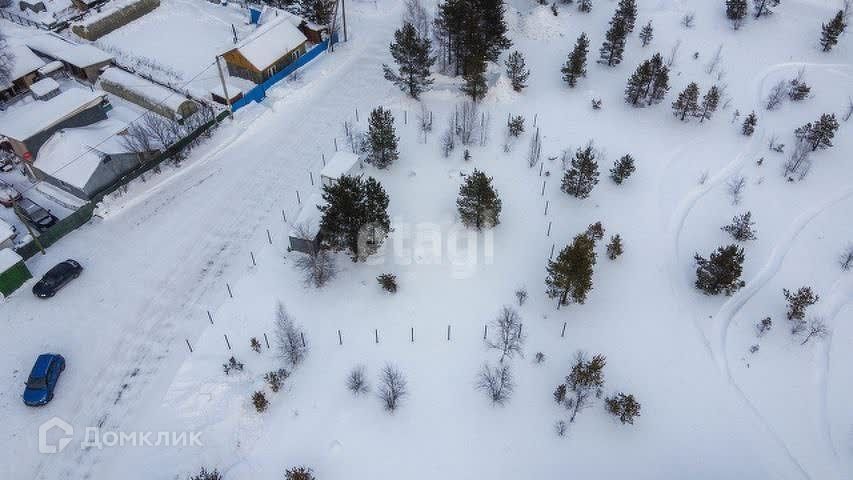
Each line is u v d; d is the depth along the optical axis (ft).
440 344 155.53
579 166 184.65
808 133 206.49
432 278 170.09
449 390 146.72
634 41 259.80
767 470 133.80
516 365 151.02
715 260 158.30
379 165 200.23
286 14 256.93
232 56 236.22
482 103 229.86
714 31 264.31
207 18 289.53
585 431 139.85
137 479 133.49
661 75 220.02
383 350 154.40
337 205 156.76
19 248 174.91
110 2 291.79
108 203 193.98
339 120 225.15
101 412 145.18
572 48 257.75
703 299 165.99
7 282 166.40
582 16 275.39
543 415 142.41
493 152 208.54
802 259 174.09
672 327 159.63
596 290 167.94
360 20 281.33
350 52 261.65
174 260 178.29
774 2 266.77
